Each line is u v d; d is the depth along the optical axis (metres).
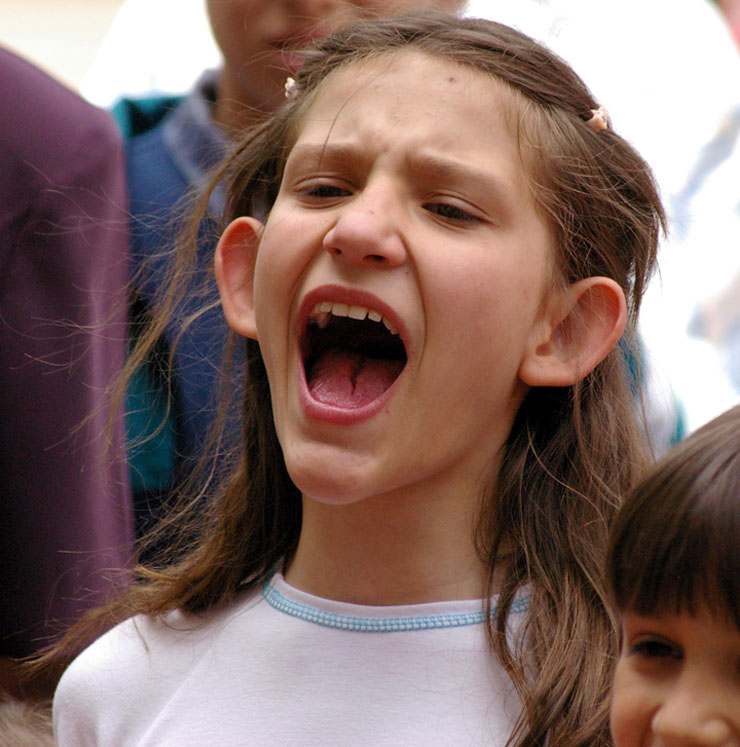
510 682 5.60
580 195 5.94
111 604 6.91
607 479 6.18
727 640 4.02
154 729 5.91
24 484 7.51
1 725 7.14
